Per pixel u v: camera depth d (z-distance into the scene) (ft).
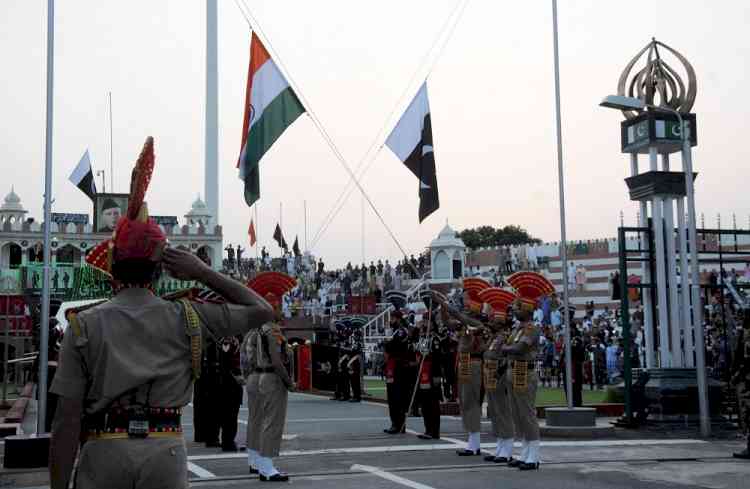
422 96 64.18
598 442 44.19
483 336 39.70
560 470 34.68
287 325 107.96
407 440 45.39
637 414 50.62
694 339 52.06
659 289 51.75
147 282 12.57
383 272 179.63
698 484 31.17
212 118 129.59
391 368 49.14
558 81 53.11
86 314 12.02
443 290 162.71
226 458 38.91
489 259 187.62
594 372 93.56
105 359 11.82
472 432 39.34
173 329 12.30
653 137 51.57
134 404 11.85
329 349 89.45
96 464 11.68
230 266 177.37
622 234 51.39
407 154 63.93
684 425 49.85
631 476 33.06
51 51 38.45
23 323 94.43
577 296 164.86
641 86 53.83
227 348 41.42
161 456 11.76
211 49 131.54
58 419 11.75
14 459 32.65
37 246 152.05
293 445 43.29
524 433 35.09
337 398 79.30
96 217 153.79
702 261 52.21
